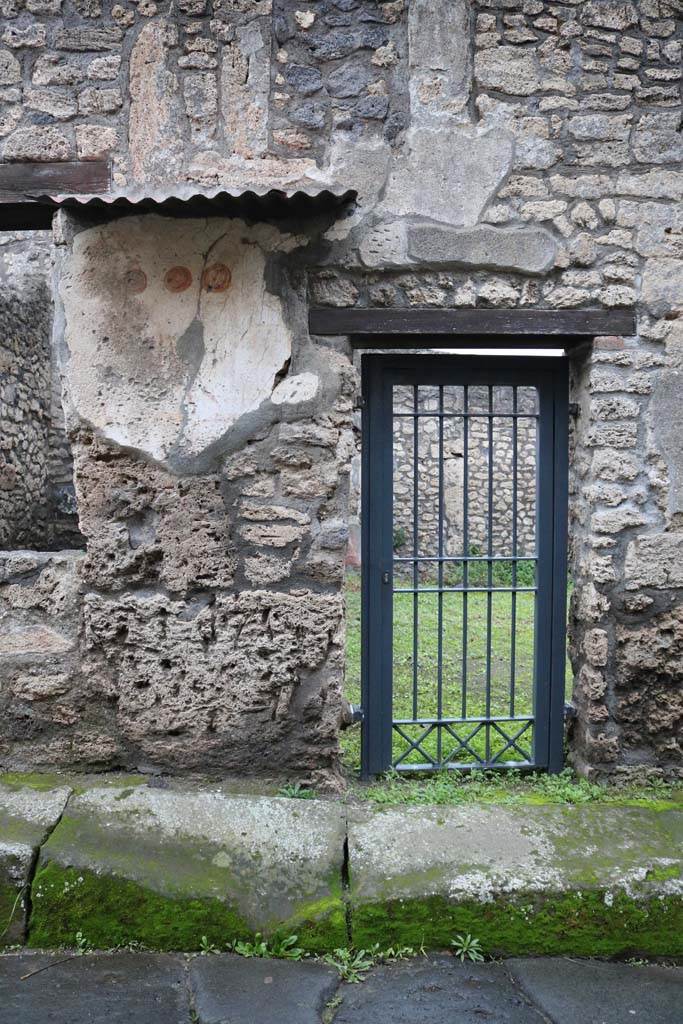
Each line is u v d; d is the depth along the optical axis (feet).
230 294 10.62
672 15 11.10
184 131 10.82
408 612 22.12
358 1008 7.79
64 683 10.90
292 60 10.87
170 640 10.79
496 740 12.67
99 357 10.60
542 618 11.89
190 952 8.71
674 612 11.28
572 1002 7.93
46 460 25.00
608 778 11.36
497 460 24.61
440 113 10.89
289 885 9.02
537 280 11.09
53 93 10.82
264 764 10.90
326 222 10.53
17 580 10.90
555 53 11.00
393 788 11.17
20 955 8.61
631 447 11.14
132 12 10.77
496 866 9.11
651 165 11.09
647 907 8.80
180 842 9.40
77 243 10.50
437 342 11.23
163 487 10.71
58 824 9.56
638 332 11.13
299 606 10.77
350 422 10.82
